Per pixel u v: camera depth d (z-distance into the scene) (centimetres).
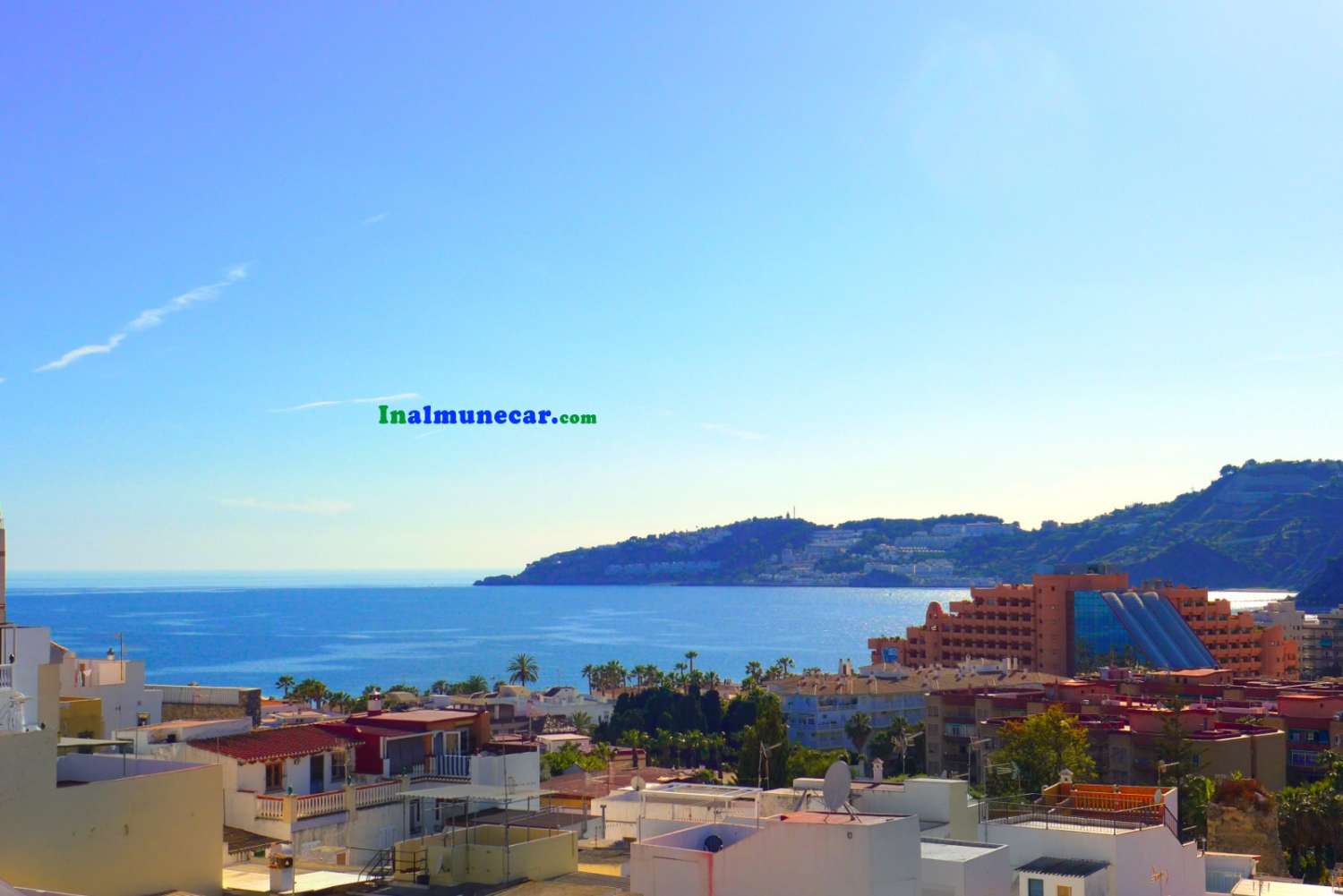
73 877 2995
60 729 5397
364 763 5491
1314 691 17975
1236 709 16625
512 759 5569
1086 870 4653
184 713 6744
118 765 3609
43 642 4978
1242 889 5672
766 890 3400
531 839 4050
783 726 13662
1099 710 16662
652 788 5797
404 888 3803
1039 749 12738
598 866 4369
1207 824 8250
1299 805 10188
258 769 4978
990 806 5594
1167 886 5059
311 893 3722
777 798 4941
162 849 3238
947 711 19075
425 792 4675
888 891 3325
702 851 3525
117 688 6462
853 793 4994
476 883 3822
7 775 2877
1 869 2831
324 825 4797
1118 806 5559
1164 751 13800
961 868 3950
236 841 4547
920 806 4906
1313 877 9756
